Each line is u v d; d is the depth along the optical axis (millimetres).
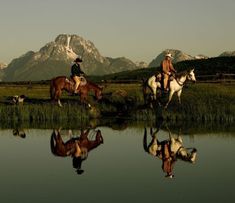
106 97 39281
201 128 28438
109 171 16047
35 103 39656
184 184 14000
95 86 36656
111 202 12180
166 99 36250
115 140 23828
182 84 33906
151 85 34281
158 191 13219
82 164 17375
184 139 23641
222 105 33469
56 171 16156
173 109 34188
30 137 25203
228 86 42438
